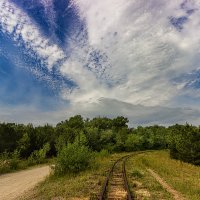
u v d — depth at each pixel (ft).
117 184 59.16
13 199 50.06
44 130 175.52
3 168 97.25
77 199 45.88
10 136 136.15
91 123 323.57
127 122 360.07
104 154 156.87
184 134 155.94
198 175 85.56
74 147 84.02
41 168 110.73
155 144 333.21
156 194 49.49
